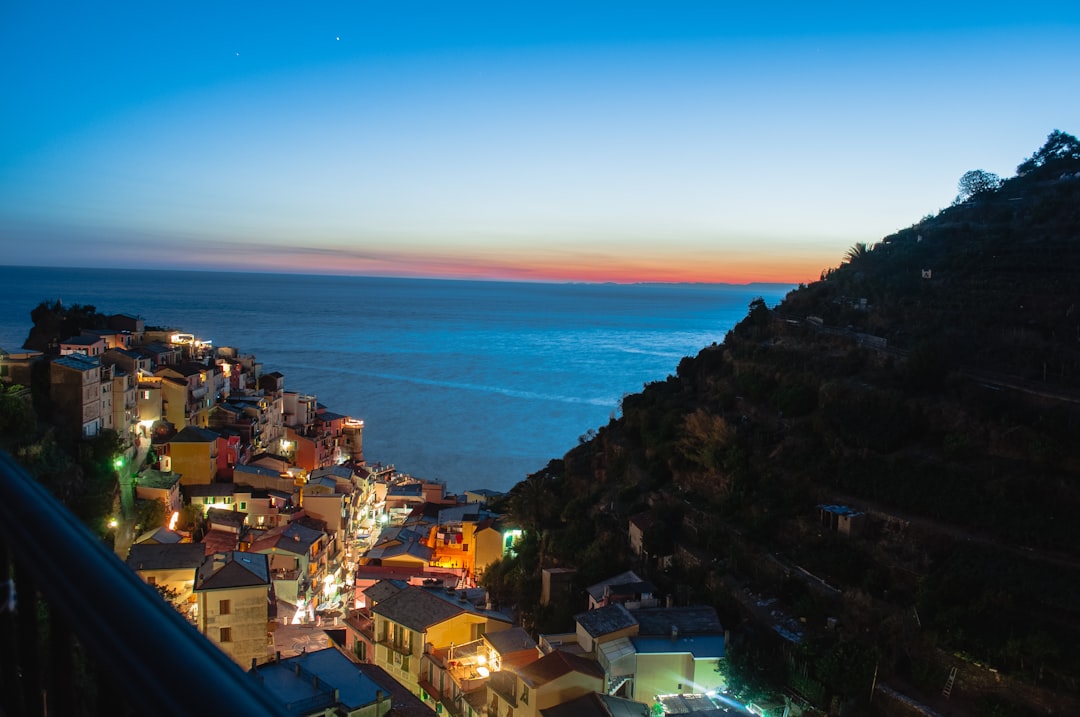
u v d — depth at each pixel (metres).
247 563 49.16
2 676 5.07
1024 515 39.09
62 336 90.38
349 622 51.03
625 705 35.94
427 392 181.25
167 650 3.19
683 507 54.97
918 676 34.59
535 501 73.62
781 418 58.00
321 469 87.81
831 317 68.50
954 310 58.25
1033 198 74.94
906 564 40.69
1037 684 32.03
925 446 47.06
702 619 41.03
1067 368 46.53
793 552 45.50
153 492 66.69
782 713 35.28
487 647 44.41
